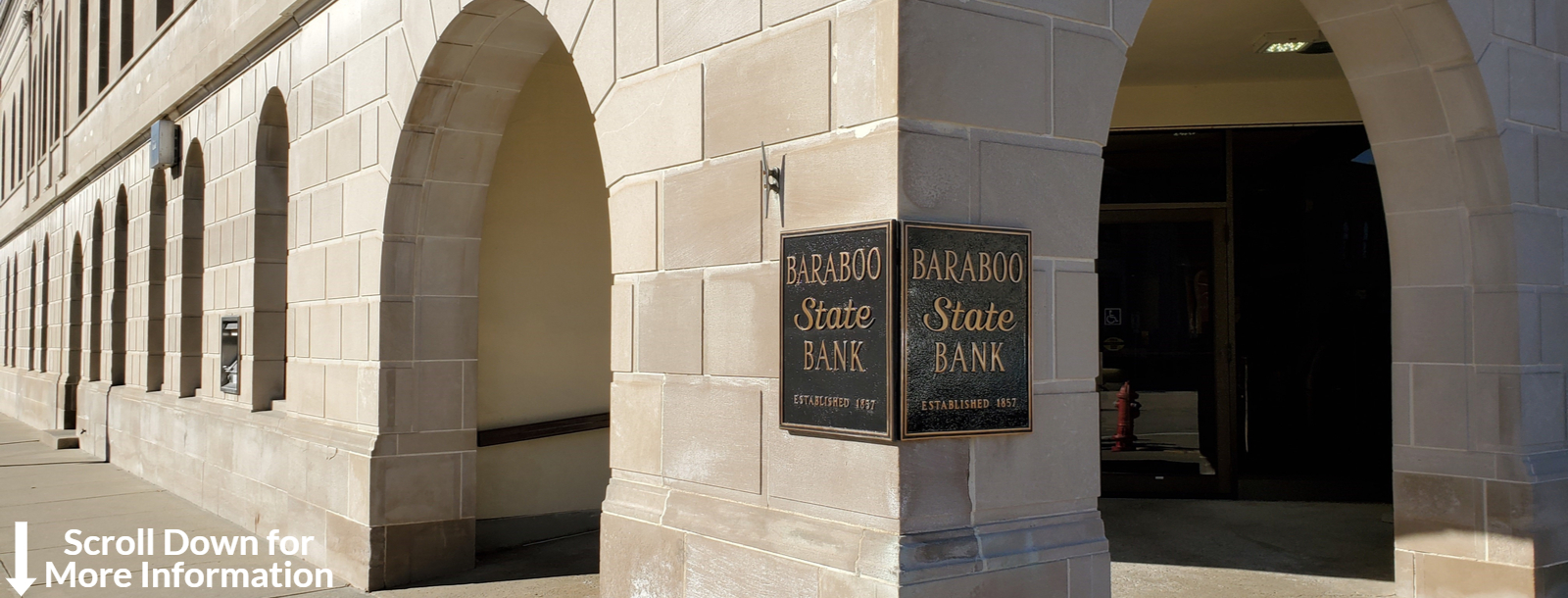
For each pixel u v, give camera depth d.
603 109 4.73
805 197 3.57
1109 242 8.40
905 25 3.24
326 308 7.17
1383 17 4.99
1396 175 5.41
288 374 7.80
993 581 3.30
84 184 15.65
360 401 6.63
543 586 6.32
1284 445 8.29
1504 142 5.05
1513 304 5.08
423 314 6.55
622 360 4.53
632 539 4.32
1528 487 5.00
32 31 21.44
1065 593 3.47
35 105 20.83
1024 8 3.51
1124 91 8.30
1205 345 8.32
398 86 6.32
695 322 4.09
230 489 8.74
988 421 3.33
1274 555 6.55
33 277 20.81
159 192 11.76
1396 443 5.50
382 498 6.36
